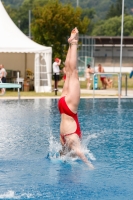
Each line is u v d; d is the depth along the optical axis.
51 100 31.58
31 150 14.99
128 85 49.75
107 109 26.39
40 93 37.41
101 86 46.97
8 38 38.72
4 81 37.47
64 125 13.48
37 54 38.38
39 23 52.97
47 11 53.06
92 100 31.83
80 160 13.72
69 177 11.89
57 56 51.88
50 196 10.41
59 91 39.88
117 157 14.12
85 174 12.19
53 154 14.44
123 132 18.45
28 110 25.70
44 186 11.12
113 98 33.41
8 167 12.84
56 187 11.05
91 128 19.41
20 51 37.72
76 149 13.48
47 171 12.46
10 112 24.77
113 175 12.11
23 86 40.25
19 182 11.45
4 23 40.12
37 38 53.62
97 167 12.92
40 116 23.12
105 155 14.38
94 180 11.65
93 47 70.25
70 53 13.62
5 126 19.84
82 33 55.19
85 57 65.19
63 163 13.35
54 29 53.06
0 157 14.02
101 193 10.63
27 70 43.31
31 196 10.40
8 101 30.81
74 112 13.48
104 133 18.22
